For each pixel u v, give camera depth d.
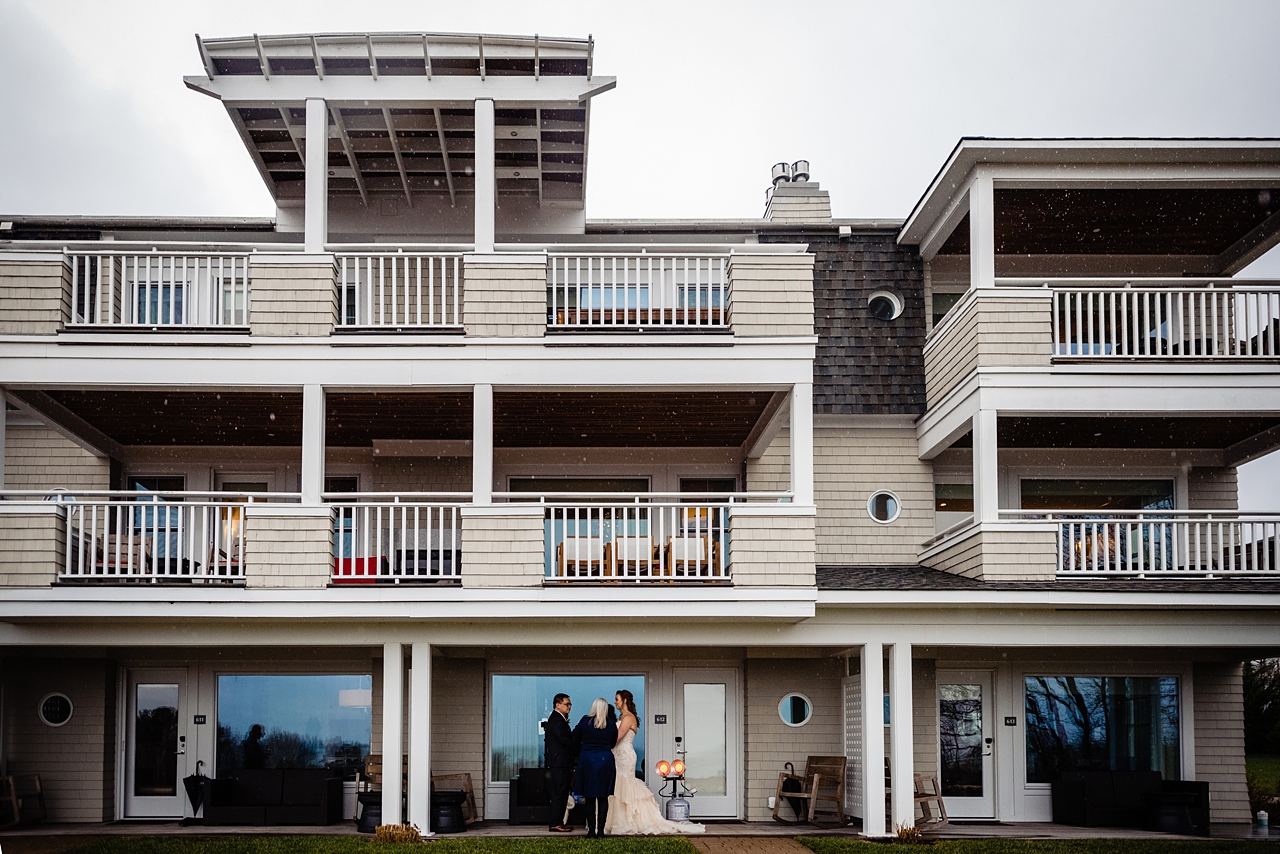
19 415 15.71
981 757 15.73
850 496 16.09
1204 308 14.43
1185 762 15.78
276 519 12.70
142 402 13.89
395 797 12.80
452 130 14.72
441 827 13.50
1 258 12.98
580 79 13.55
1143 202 15.33
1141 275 17.16
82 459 15.69
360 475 16.16
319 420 12.96
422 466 15.98
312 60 13.41
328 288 13.15
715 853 11.74
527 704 15.67
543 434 15.72
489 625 13.25
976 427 14.03
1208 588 13.31
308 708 15.62
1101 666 16.00
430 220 16.44
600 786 12.62
